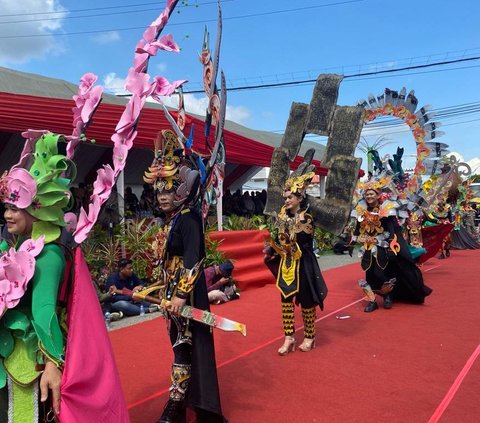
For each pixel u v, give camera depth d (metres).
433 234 8.73
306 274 4.44
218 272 7.11
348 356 4.32
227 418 3.14
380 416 3.12
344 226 4.38
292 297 4.48
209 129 3.28
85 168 11.13
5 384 1.97
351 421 3.06
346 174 4.44
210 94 3.10
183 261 2.85
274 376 3.88
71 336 1.93
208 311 2.92
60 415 1.85
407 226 8.03
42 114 7.07
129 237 7.11
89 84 2.31
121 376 3.92
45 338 1.90
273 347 4.65
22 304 2.03
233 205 13.30
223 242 8.13
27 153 2.18
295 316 5.97
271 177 5.42
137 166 12.80
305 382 3.73
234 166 16.55
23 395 1.98
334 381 3.74
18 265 1.93
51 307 1.93
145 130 7.63
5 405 1.99
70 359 1.89
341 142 4.57
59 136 2.15
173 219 2.92
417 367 3.99
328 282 8.47
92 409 1.92
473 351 4.36
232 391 3.59
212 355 2.85
